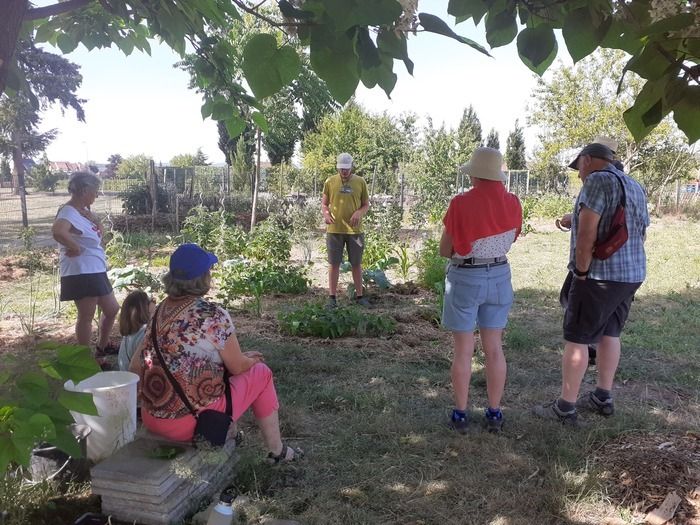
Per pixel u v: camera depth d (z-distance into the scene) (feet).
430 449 12.49
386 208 46.21
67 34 12.03
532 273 33.24
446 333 21.62
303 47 5.51
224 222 42.83
